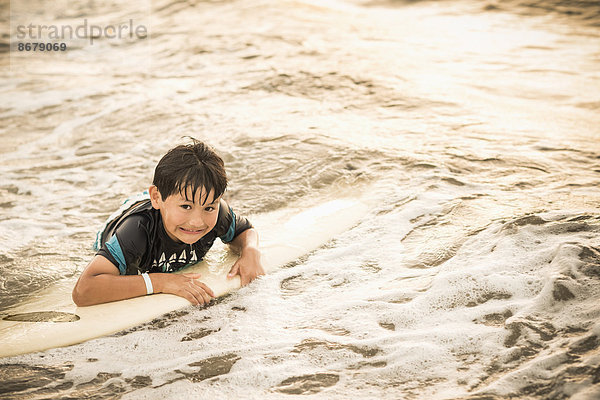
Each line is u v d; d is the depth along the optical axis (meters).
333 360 2.10
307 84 5.82
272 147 4.27
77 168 4.33
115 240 2.61
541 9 9.59
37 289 2.82
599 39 7.84
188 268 2.92
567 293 2.22
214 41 7.85
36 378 2.11
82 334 2.39
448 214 3.16
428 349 2.08
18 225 3.51
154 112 5.34
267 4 9.98
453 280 2.45
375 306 2.40
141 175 4.16
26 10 11.12
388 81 5.84
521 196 3.29
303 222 3.29
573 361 1.88
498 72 6.32
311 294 2.60
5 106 5.82
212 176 2.47
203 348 2.24
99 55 7.92
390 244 2.94
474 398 1.80
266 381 2.01
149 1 11.17
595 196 3.23
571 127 4.62
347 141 4.29
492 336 2.10
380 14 9.74
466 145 4.17
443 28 8.61
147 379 2.07
